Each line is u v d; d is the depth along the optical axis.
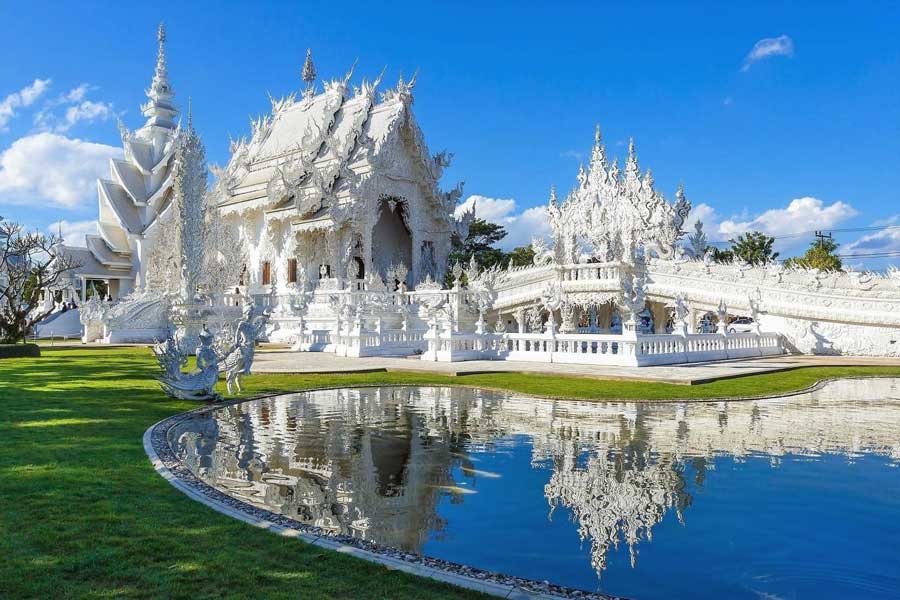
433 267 48.50
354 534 6.05
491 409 13.58
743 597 4.89
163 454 8.80
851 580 5.21
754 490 7.62
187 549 5.21
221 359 15.56
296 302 38.81
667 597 4.87
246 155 57.16
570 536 6.10
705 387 17.16
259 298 41.47
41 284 34.03
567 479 8.08
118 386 16.47
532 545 5.87
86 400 13.80
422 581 4.73
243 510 6.41
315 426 11.55
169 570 4.77
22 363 24.62
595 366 22.61
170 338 14.62
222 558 5.03
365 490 7.52
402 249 51.03
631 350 22.94
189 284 26.36
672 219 44.06
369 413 13.05
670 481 8.02
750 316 33.25
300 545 5.40
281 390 16.27
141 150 68.12
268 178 51.12
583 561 5.51
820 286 32.53
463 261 69.31
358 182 43.19
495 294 36.62
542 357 24.80
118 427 10.67
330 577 4.73
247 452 9.44
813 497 7.37
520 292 37.62
